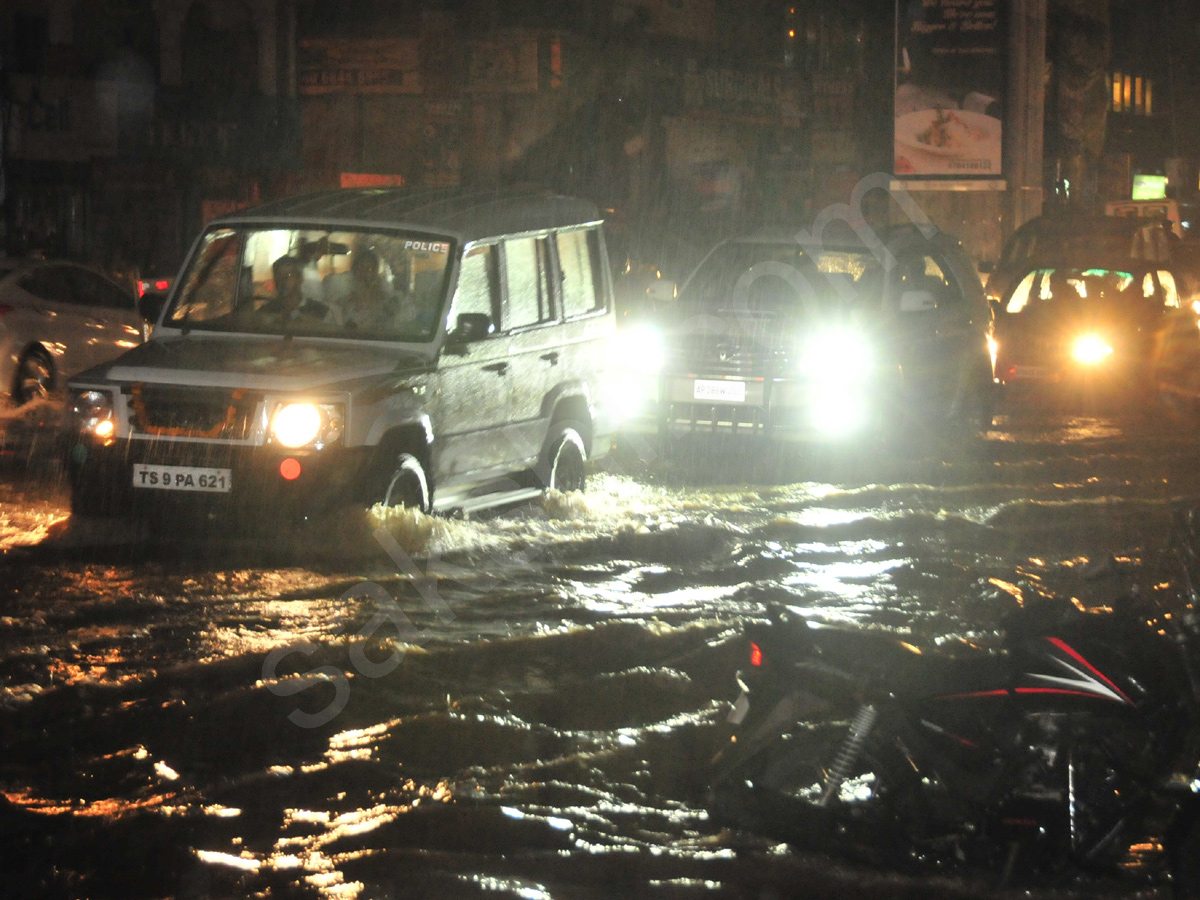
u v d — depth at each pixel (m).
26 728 11.91
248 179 78.38
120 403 17.78
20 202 66.62
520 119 84.50
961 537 21.42
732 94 98.00
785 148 103.12
